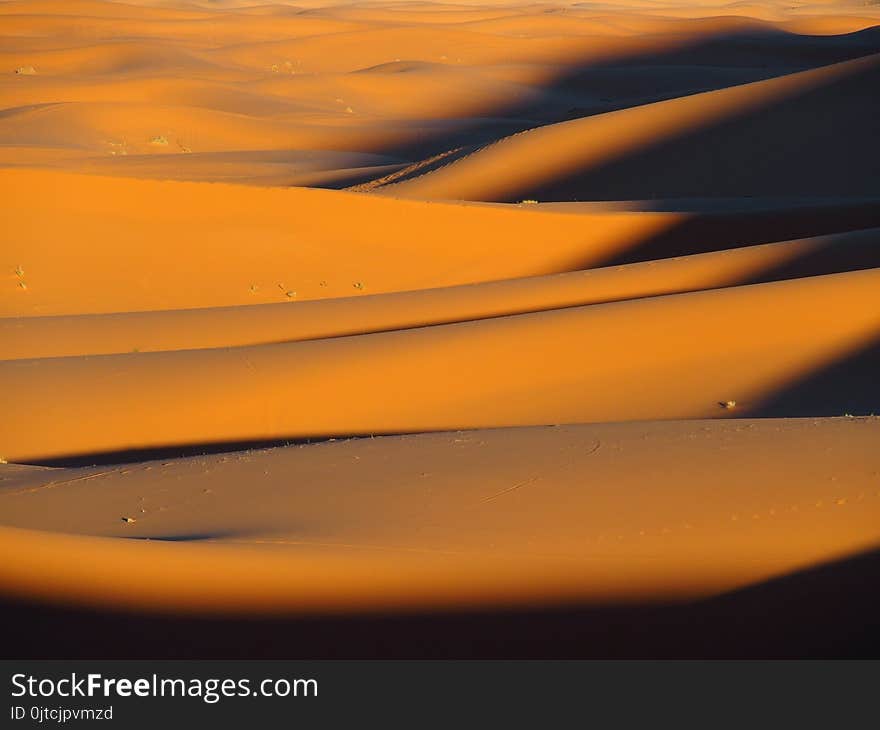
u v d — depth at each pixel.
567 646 26.53
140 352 67.00
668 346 63.03
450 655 26.59
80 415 56.34
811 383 59.06
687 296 70.06
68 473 44.47
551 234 111.31
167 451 54.25
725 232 115.00
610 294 83.75
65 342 74.50
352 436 55.69
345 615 27.12
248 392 58.78
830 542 28.44
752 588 27.17
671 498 32.28
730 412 56.38
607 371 61.06
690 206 125.50
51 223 103.19
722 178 149.12
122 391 59.06
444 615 27.05
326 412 57.62
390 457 40.81
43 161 163.12
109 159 173.62
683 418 55.88
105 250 100.25
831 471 33.72
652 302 69.31
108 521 35.59
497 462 38.25
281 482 38.56
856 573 27.47
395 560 28.27
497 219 112.19
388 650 26.45
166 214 107.00
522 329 66.00
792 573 27.44
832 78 164.62
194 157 185.25
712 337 63.81
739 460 35.78
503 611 26.98
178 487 39.47
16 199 104.69
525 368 61.38
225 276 98.44
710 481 33.62
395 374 60.88
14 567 28.81
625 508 31.73
